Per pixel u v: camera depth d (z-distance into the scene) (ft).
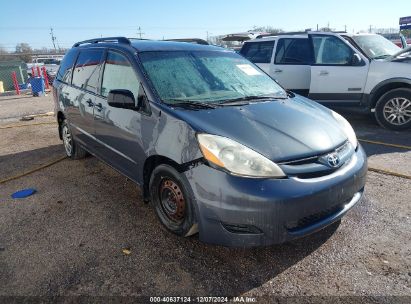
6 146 20.85
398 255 9.11
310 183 8.30
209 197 8.30
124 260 9.21
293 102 11.61
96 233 10.57
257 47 25.79
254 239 8.16
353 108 22.09
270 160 8.26
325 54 22.48
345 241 9.77
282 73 23.89
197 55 12.51
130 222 11.17
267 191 7.90
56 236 10.45
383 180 13.73
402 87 20.26
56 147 20.07
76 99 14.88
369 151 17.29
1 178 15.43
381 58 21.42
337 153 9.20
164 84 10.80
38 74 58.03
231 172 8.13
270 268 8.77
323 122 10.27
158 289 8.13
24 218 11.62
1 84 53.62
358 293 7.85
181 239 10.11
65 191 13.71
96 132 13.38
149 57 11.57
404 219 10.82
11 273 8.79
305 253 9.32
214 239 8.55
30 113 32.86
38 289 8.20
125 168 11.94
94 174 15.43
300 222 8.41
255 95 11.63
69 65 16.65
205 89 11.22
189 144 8.79
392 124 20.81
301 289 8.04
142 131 10.36
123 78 11.75
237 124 9.19
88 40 16.15
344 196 8.93
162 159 9.88
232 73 12.47
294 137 9.03
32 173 15.85
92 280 8.46
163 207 10.26
